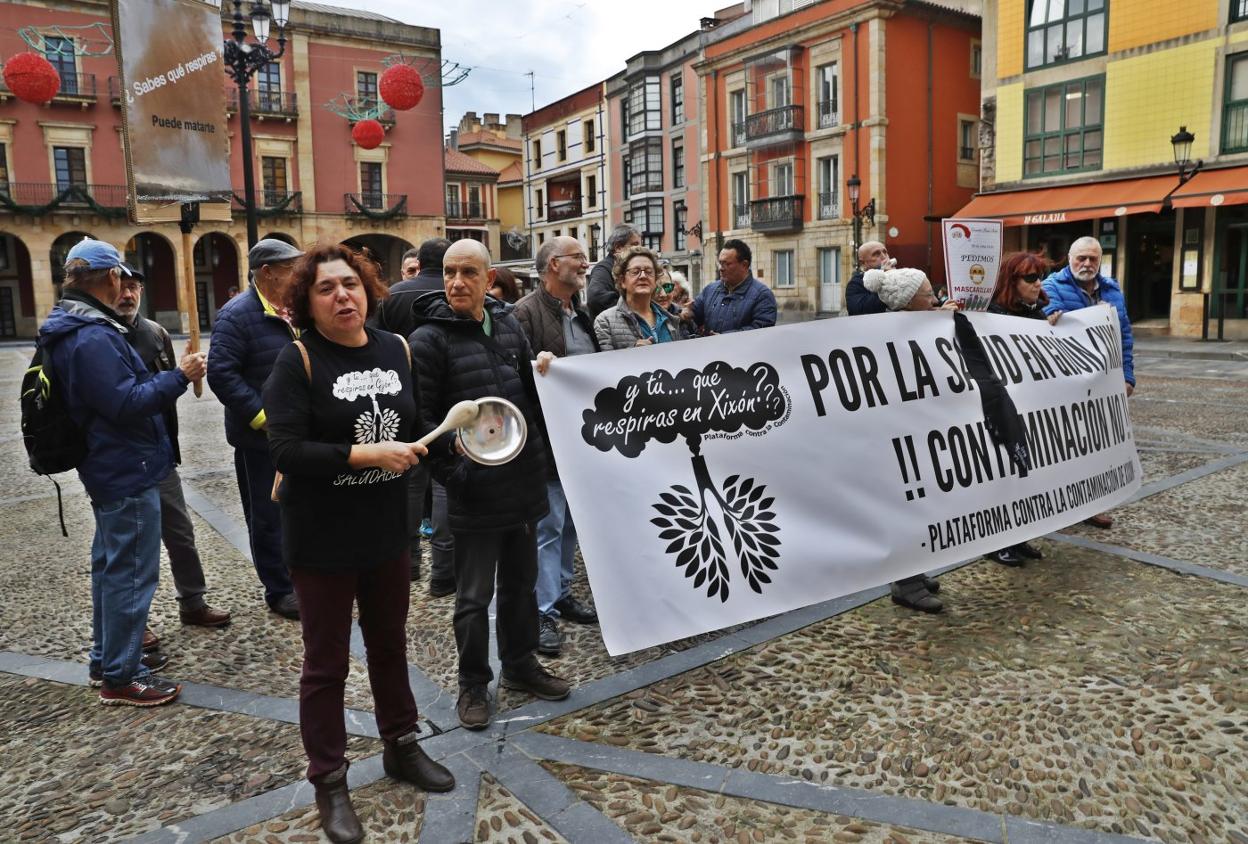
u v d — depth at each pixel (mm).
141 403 3084
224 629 4035
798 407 3615
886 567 3701
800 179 28797
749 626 3809
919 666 3373
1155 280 20391
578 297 4211
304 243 37000
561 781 2652
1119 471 4895
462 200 47312
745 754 2783
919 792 2549
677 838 2355
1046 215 20297
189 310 3662
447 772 2654
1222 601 3916
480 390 3105
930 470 3902
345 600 2447
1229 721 2889
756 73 29812
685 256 37094
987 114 22438
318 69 36406
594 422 3242
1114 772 2623
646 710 3100
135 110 3635
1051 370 4543
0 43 31047
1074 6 20359
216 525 5781
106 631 3234
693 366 3430
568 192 47469
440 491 4352
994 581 4293
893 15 26016
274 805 2576
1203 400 10258
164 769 2811
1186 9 18422
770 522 3469
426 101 38625
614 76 41281
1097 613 3838
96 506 3209
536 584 3494
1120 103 19734
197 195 3859
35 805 2621
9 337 34875
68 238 34844
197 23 3830
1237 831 2334
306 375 2336
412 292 4648
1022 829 2352
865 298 4281
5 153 31906
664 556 3230
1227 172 17984
